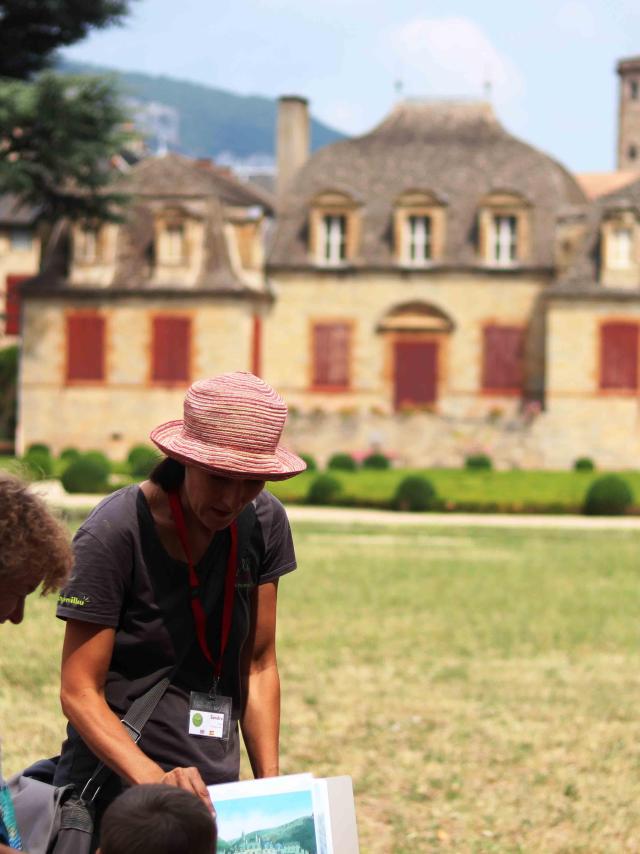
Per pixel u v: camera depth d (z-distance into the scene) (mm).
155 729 3898
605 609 16094
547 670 11883
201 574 3920
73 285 46500
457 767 8289
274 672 4234
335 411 47031
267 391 3740
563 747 8906
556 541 26000
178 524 3830
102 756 3730
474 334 46438
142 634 3887
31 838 3744
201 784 3576
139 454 41031
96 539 3844
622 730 9445
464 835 6863
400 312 46938
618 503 32594
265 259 47812
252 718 4160
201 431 3650
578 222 45312
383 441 44812
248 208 47562
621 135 97312
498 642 13414
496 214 46375
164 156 48406
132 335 46125
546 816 7258
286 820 3604
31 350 46812
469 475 38188
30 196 34812
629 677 11648
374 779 7918
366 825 7023
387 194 48469
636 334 44250
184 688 3957
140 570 3863
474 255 46656
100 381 46312
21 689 9797
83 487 33000
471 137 49750
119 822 2785
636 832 7000
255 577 4082
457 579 18828
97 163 33562
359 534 26234
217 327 45375
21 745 7914
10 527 3061
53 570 3158
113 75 31641
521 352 46125
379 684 10992
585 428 44531
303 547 23062
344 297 47281
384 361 47031
